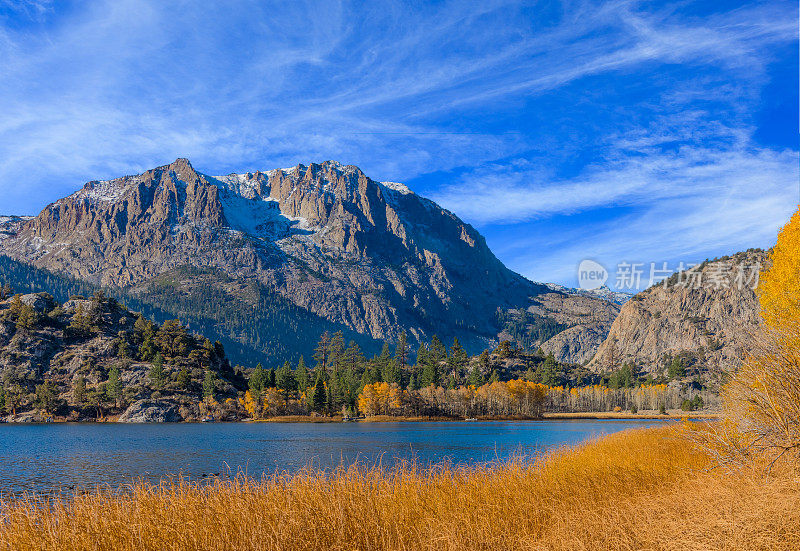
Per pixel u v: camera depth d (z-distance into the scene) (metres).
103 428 128.88
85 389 173.25
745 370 15.72
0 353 192.25
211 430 120.19
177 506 15.32
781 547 9.90
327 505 15.10
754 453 15.49
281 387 190.88
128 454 63.16
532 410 193.62
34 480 42.59
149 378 184.00
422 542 12.71
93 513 14.62
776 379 14.85
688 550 10.53
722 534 10.75
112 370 175.50
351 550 12.45
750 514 11.12
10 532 13.72
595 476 19.78
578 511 14.49
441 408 188.88
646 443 29.58
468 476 19.47
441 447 66.56
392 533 13.51
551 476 20.11
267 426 140.75
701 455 21.12
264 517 14.32
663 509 13.36
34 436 98.75
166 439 89.62
